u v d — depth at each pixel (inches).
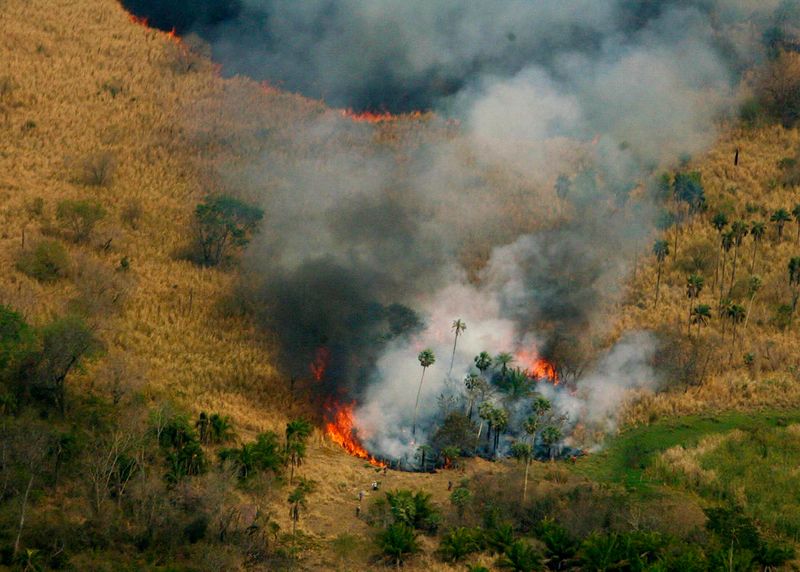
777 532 3592.5
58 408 3865.7
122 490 3437.5
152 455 3673.7
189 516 3351.4
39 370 3909.9
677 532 3437.5
